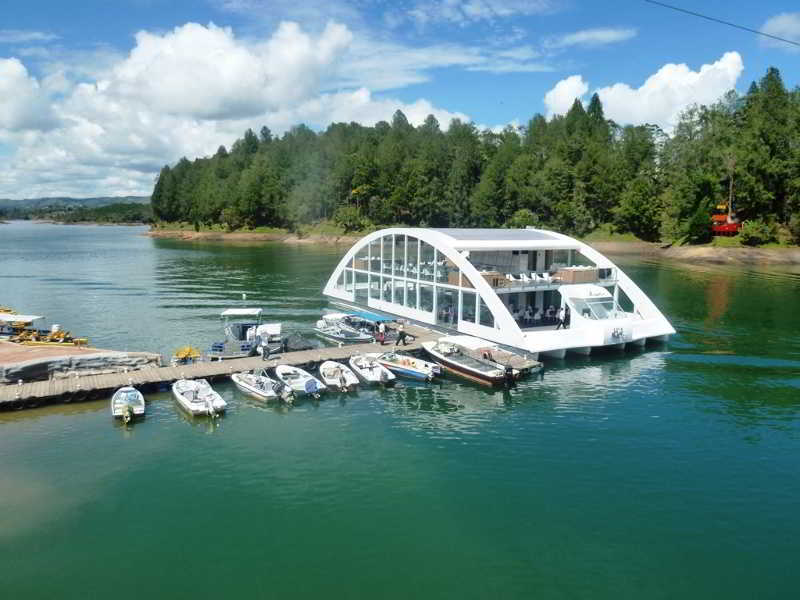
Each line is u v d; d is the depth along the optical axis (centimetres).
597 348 4903
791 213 13275
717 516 2406
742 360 4597
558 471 2783
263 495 2561
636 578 2039
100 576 2044
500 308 4556
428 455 2947
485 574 2058
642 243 14675
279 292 7981
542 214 16350
